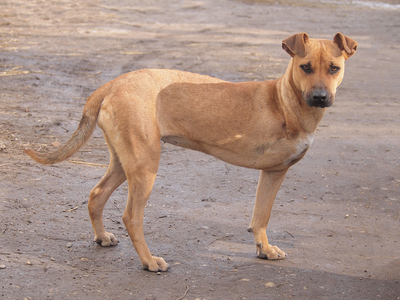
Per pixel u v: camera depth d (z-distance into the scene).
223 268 4.14
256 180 6.34
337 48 4.05
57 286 3.63
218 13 19.92
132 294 3.62
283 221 5.18
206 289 3.77
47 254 4.14
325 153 7.29
